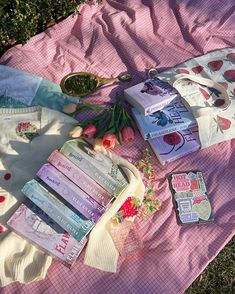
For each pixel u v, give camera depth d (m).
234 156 0.92
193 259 0.79
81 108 0.95
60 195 0.76
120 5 1.15
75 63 1.05
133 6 1.14
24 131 0.88
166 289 0.75
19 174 0.82
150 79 1.00
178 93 0.96
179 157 0.91
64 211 0.75
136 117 0.93
